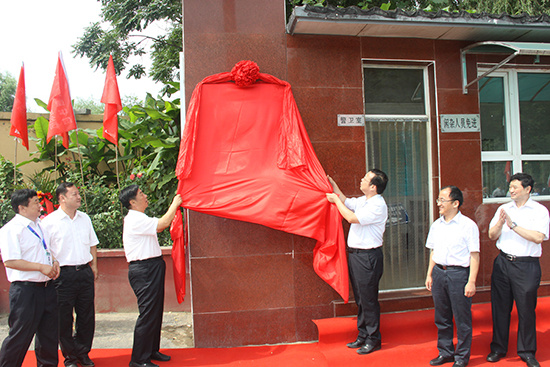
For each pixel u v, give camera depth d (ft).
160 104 20.17
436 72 13.43
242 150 11.90
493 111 14.58
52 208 16.02
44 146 21.02
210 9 12.35
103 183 20.68
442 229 10.33
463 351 9.98
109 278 15.30
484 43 12.61
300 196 11.48
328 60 12.75
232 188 11.60
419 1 19.79
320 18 11.45
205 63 12.29
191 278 12.03
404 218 13.69
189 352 11.58
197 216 12.05
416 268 13.75
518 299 10.20
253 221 11.40
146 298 10.28
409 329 11.71
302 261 12.33
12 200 9.43
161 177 18.20
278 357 11.14
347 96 12.84
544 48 11.75
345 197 12.03
